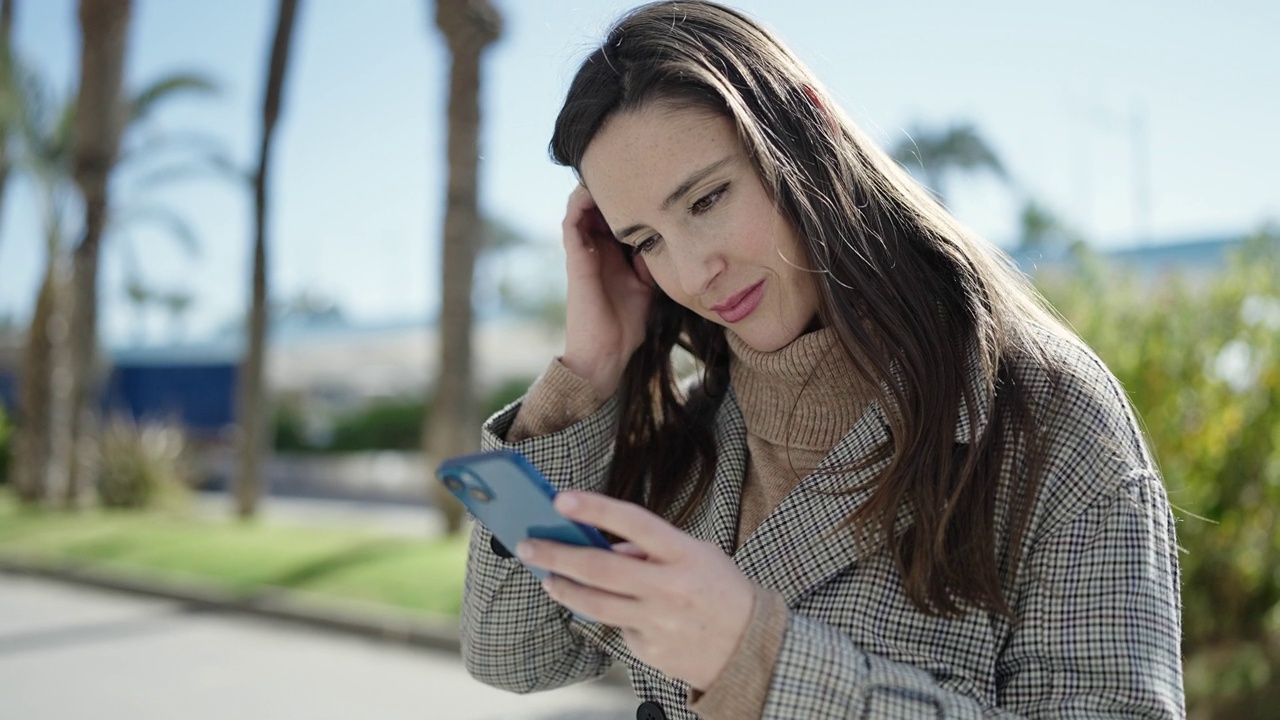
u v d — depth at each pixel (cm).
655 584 114
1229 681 470
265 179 1348
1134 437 135
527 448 162
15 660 709
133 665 693
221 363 3064
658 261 151
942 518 132
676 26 146
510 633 170
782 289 146
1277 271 516
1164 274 563
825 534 141
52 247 1595
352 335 3544
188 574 948
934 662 133
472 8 1059
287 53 1344
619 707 579
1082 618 126
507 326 3447
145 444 1538
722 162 141
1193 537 497
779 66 146
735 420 166
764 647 117
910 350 138
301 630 793
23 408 1598
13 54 1541
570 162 152
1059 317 162
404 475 2203
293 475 2333
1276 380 496
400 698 613
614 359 172
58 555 1079
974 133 3894
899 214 148
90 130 1505
